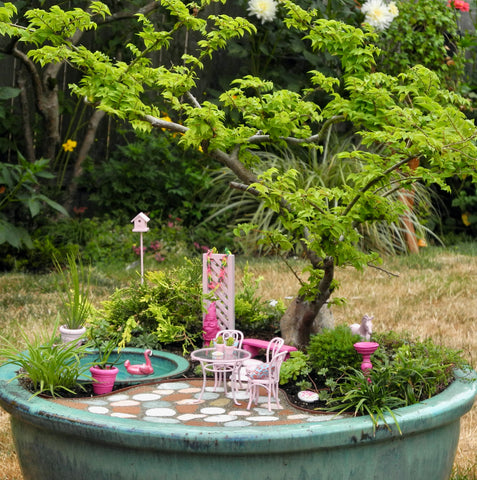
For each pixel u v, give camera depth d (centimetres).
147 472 238
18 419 271
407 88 328
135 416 280
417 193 943
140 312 420
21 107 876
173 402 303
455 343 514
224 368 314
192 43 970
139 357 374
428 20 952
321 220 309
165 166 927
